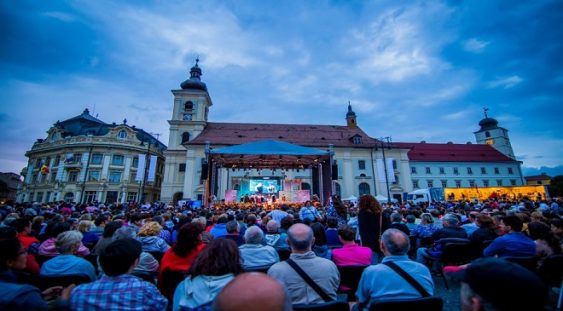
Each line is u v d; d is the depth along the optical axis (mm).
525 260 3938
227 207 18719
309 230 2854
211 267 2217
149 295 2252
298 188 24188
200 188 34625
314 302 2551
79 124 53125
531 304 1044
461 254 5461
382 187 38531
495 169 53062
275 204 20844
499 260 1233
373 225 5246
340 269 3850
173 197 36500
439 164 51969
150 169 35312
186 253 3391
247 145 18625
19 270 2750
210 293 2150
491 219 5766
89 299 2111
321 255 4711
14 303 1853
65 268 3172
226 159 21750
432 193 31312
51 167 47250
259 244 4023
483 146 57938
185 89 41344
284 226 5906
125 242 2336
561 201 18594
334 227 6215
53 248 4406
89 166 45156
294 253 2799
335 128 46688
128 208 19625
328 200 20203
